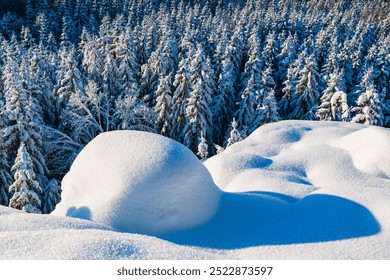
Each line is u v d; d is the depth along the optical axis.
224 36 48.56
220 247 5.79
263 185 8.43
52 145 25.02
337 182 8.59
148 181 6.25
